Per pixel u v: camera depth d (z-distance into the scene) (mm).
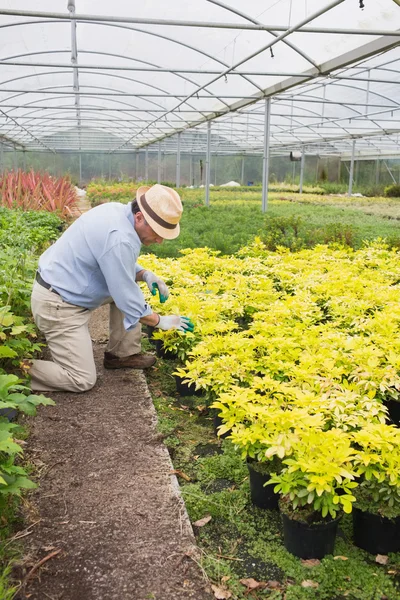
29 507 2838
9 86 17000
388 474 2572
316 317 5074
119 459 3340
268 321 4723
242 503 3066
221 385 3625
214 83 15328
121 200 23141
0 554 2494
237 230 11500
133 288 4008
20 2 9805
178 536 2678
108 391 4332
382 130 21734
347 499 2414
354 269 7086
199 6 9492
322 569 2564
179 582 2406
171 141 30547
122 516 2812
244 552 2709
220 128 24453
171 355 5219
